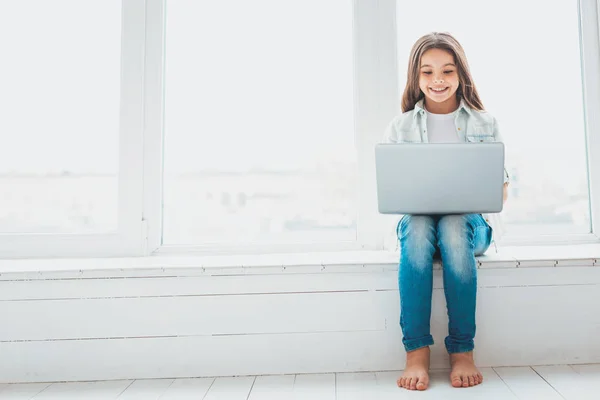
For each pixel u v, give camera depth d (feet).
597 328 5.06
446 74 5.70
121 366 4.99
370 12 6.47
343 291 5.04
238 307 5.02
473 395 4.28
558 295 5.04
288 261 5.22
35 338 4.98
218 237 6.52
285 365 5.02
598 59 6.56
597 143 6.51
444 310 5.00
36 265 5.29
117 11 6.56
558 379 4.64
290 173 6.59
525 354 5.03
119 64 6.43
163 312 5.02
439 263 4.97
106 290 5.01
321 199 6.55
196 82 6.63
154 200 6.31
